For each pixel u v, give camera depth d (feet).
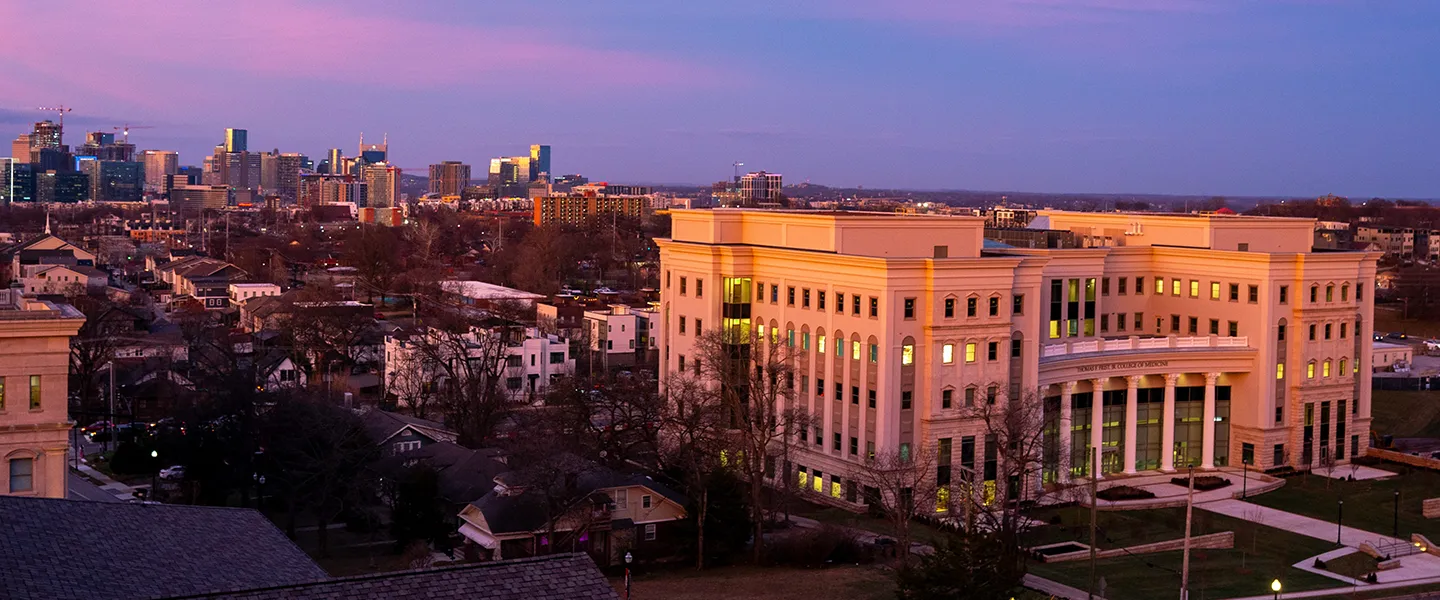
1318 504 418.31
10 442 271.49
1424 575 343.87
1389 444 509.76
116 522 173.06
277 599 126.82
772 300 432.25
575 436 392.88
